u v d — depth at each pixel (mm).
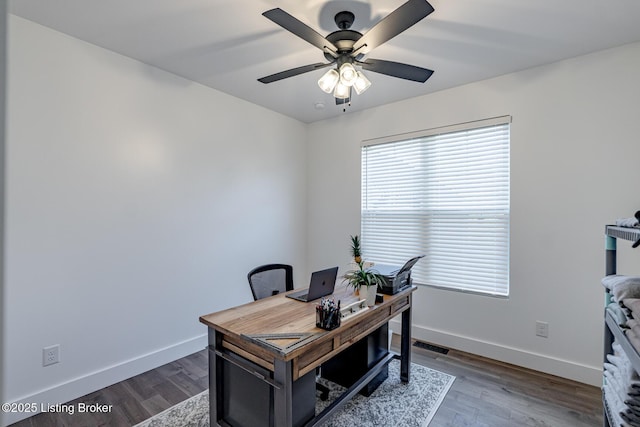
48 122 1990
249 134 3299
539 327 2496
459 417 1937
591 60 2270
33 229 1942
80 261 2143
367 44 1620
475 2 1716
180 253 2723
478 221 2797
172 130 2645
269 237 3531
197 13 1839
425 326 3084
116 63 2299
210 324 1579
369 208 3500
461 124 2832
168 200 2631
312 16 1848
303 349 1317
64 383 2074
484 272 2770
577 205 2330
